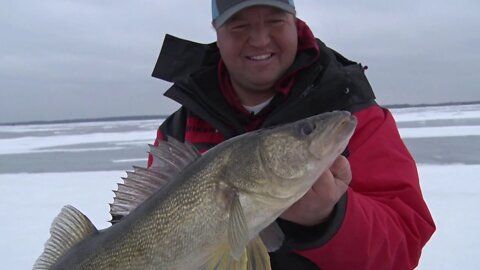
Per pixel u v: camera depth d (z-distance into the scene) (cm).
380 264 76
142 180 81
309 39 94
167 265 74
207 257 71
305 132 70
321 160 68
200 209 72
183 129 109
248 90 97
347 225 70
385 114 93
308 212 69
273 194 70
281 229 74
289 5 89
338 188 68
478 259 202
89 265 81
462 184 369
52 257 86
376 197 82
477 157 557
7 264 222
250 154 71
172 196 75
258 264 70
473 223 254
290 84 94
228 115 96
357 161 85
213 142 100
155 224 76
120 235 79
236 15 89
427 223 82
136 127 2448
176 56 114
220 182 72
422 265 198
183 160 78
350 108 89
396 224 78
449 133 961
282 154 70
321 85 90
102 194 388
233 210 70
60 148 1023
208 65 110
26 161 744
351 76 92
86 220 85
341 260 73
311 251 72
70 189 421
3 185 461
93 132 1973
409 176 84
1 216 319
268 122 90
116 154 802
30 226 290
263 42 90
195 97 99
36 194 402
